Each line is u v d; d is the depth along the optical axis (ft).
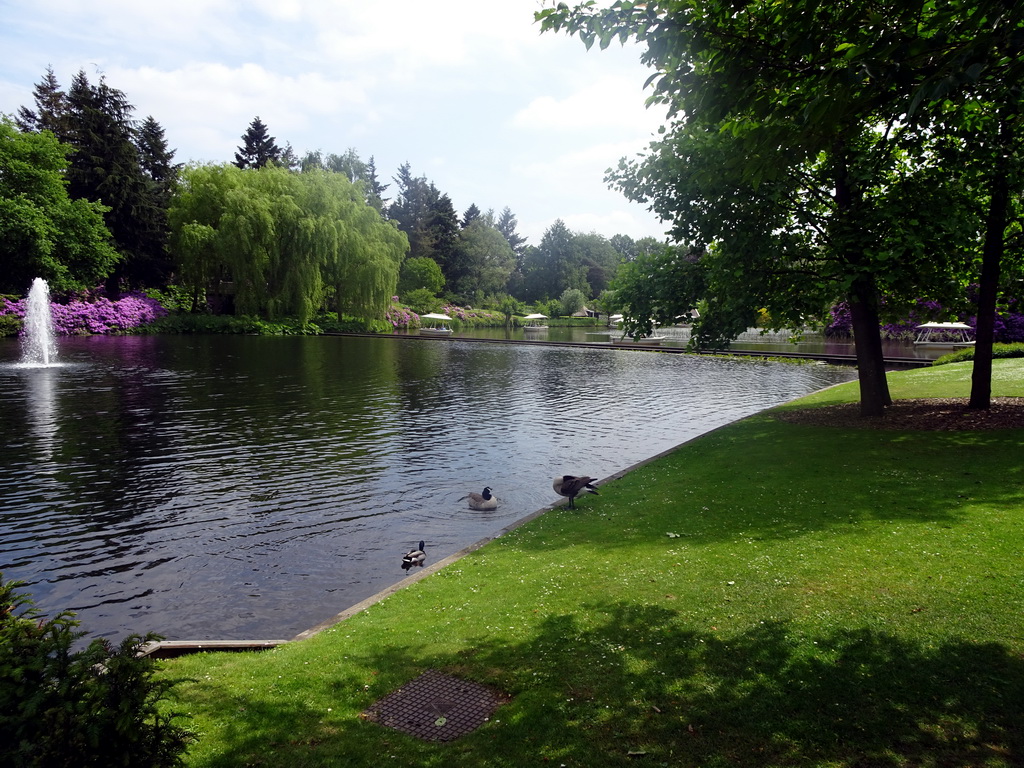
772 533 34.24
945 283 62.95
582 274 514.68
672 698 19.16
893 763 15.70
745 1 25.04
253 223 223.30
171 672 22.90
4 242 188.96
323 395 106.01
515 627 25.13
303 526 46.85
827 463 48.26
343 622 27.53
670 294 65.57
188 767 15.60
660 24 26.68
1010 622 22.20
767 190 52.85
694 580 28.50
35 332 192.34
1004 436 51.57
